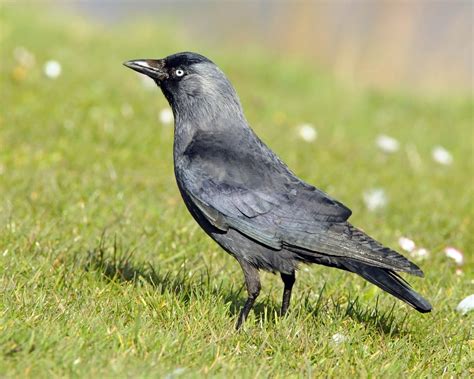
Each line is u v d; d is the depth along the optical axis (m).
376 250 8.46
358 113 22.84
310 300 9.96
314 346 8.43
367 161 17.66
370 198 14.51
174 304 9.04
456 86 27.38
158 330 8.32
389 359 8.39
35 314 8.26
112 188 13.18
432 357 8.73
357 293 10.34
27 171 13.70
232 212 8.96
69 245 10.74
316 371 8.03
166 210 12.54
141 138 15.89
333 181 15.61
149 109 18.02
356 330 9.05
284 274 9.22
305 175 15.57
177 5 32.19
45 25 24.64
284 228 8.81
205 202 9.09
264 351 8.31
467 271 11.83
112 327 8.23
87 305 8.73
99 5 33.09
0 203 12.07
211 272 10.49
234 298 9.87
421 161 18.73
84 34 24.89
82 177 13.51
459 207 15.02
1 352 7.26
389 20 27.56
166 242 11.38
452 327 9.63
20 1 28.86
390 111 24.19
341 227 8.70
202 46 27.17
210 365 7.79
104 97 18.09
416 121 23.27
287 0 29.12
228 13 30.11
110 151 15.22
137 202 12.74
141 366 7.41
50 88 17.92
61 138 15.36
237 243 9.07
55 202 12.27
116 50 23.75
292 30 28.44
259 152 9.41
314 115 21.42
